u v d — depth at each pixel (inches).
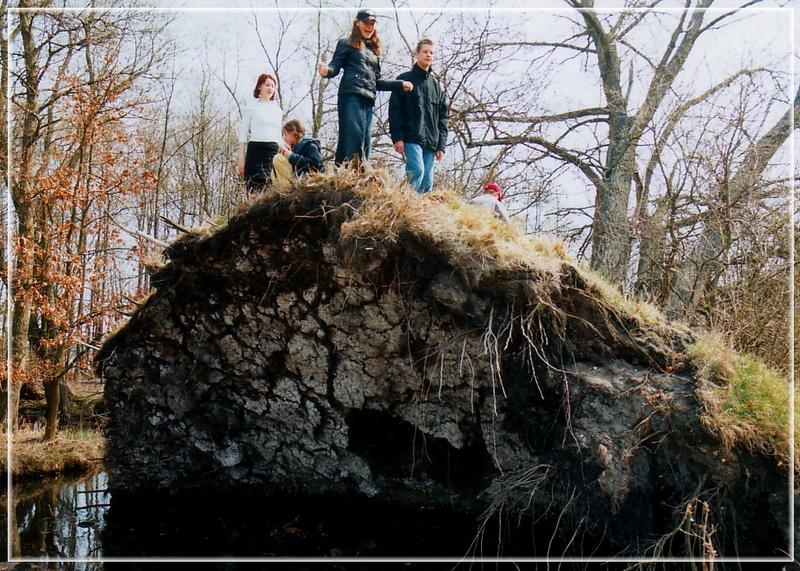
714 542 194.2
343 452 256.2
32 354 412.5
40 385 532.4
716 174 353.1
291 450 263.4
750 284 337.4
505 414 224.4
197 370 260.8
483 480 234.5
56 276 380.8
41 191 393.1
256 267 230.2
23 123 423.5
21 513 281.0
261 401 258.4
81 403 500.7
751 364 219.9
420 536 242.7
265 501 270.2
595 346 220.4
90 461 354.6
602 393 210.8
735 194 354.9
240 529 257.3
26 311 391.2
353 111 245.9
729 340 241.3
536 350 209.0
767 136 388.8
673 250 375.2
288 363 245.9
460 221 214.5
